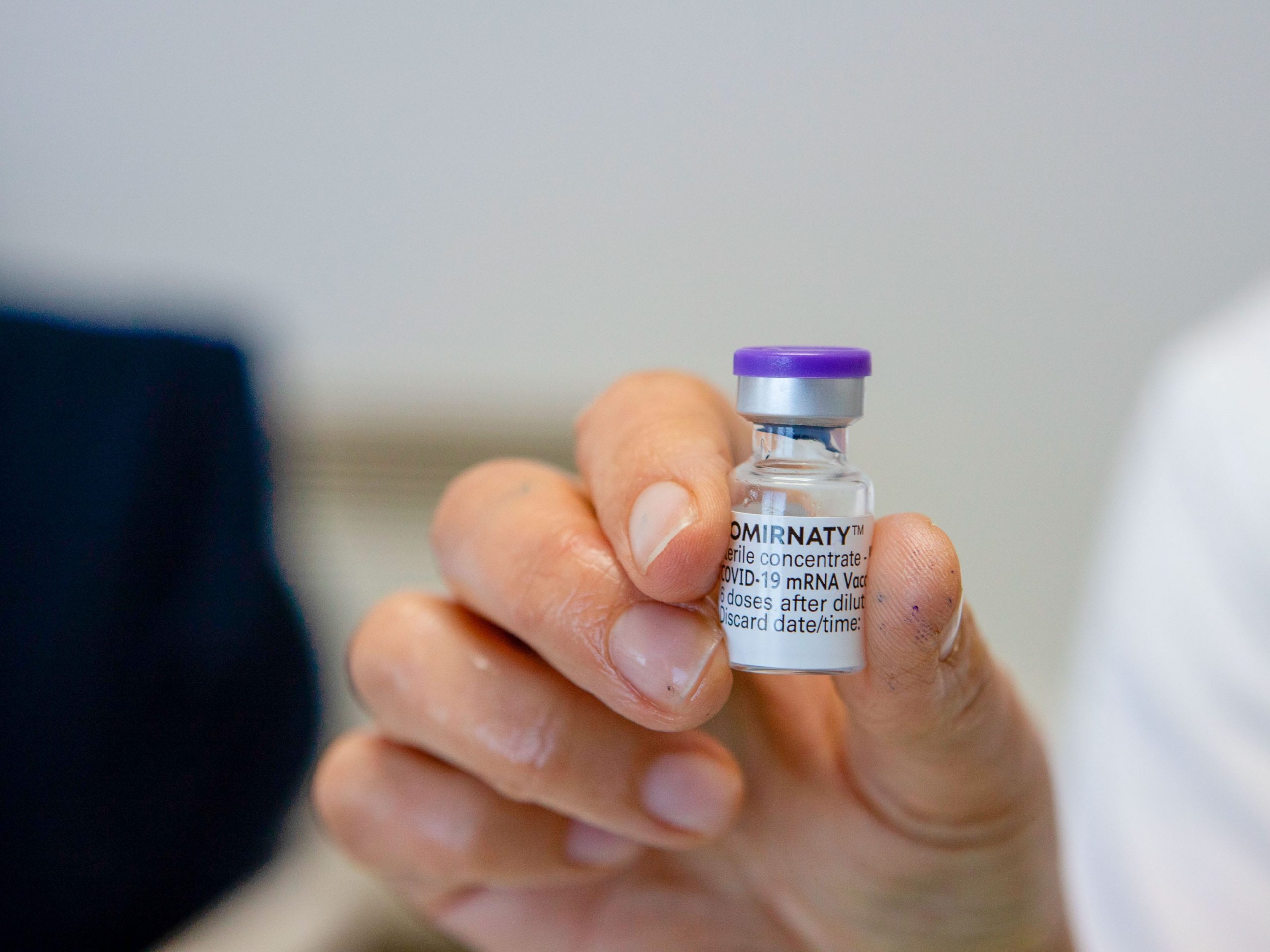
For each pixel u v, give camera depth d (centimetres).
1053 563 52
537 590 21
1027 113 48
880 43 49
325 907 48
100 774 46
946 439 52
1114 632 32
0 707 45
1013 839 23
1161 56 46
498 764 22
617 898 25
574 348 55
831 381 20
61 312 56
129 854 46
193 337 54
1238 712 28
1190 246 48
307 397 57
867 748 23
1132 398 50
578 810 22
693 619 20
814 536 20
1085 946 28
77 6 56
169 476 50
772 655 20
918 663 20
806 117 50
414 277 56
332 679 57
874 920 24
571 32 51
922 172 49
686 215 52
